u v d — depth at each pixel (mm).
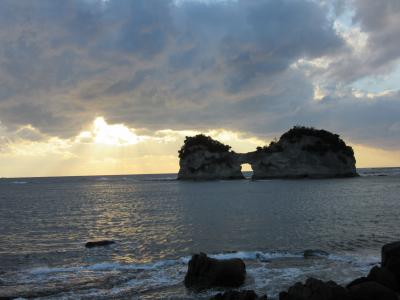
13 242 27938
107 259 22219
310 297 12969
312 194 67938
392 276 15188
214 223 34875
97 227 35125
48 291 16266
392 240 25906
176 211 46406
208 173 155500
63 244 27000
